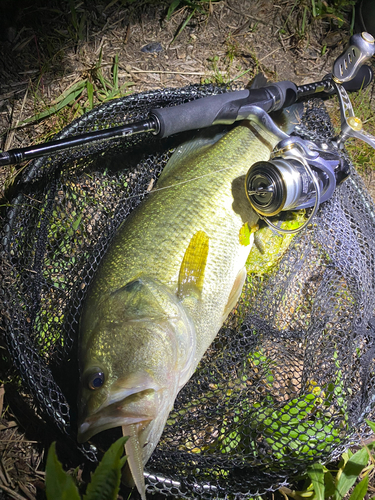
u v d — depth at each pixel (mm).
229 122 430
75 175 465
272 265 458
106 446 384
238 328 445
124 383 325
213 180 416
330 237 465
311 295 480
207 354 442
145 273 366
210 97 415
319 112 529
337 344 436
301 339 468
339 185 458
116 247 379
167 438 402
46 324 418
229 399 413
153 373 333
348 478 374
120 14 572
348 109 431
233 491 379
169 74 575
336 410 417
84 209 468
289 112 480
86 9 560
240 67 599
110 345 335
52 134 509
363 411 391
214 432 413
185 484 379
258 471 390
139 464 308
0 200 471
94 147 460
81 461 400
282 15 627
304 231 469
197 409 416
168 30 585
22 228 429
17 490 387
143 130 397
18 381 418
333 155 403
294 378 454
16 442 404
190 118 405
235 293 419
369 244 475
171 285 373
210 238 399
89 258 441
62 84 533
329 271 466
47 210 439
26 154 359
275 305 455
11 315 386
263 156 444
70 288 434
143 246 375
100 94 541
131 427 321
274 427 404
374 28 629
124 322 339
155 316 346
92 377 326
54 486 270
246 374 432
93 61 551
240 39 606
